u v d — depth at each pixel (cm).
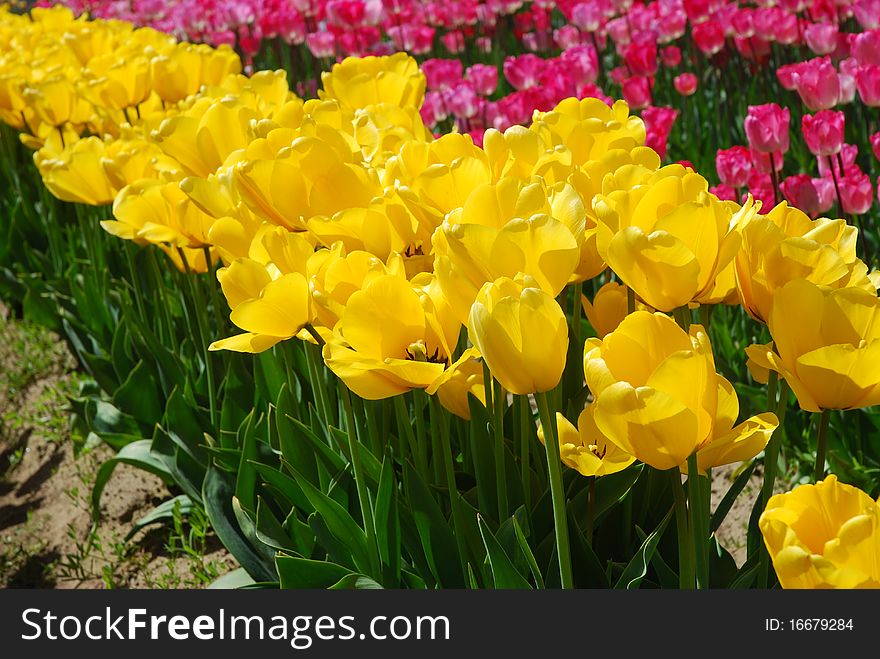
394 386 171
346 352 167
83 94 395
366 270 181
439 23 687
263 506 253
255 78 320
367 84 296
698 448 144
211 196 226
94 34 484
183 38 795
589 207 196
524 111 452
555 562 203
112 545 368
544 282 158
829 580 118
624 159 206
